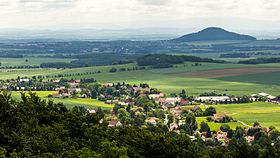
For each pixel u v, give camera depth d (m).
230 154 50.66
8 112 43.97
